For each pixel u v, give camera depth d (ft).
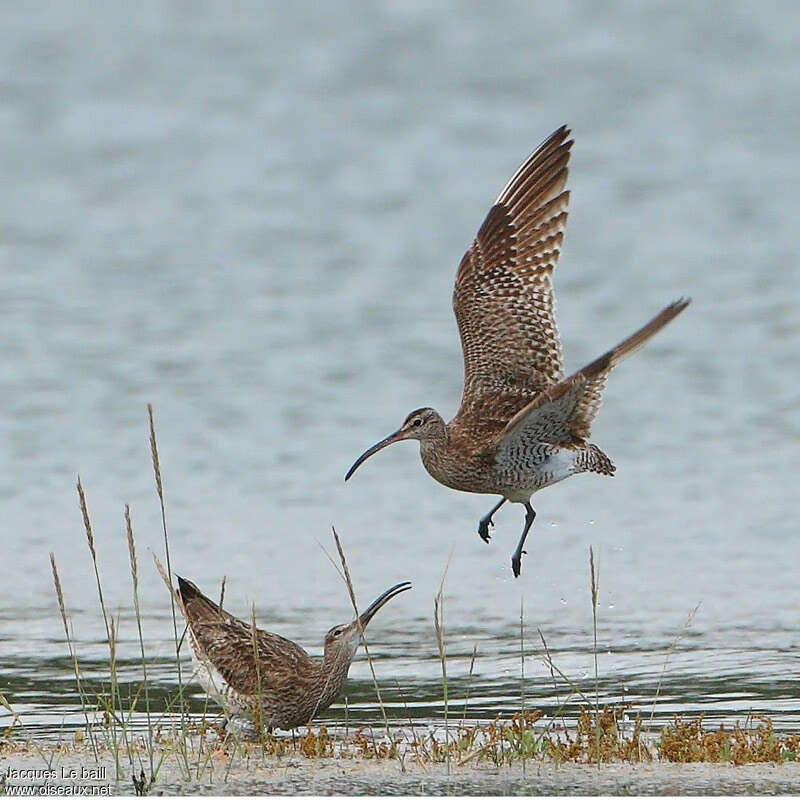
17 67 137.59
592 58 141.38
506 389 41.27
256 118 127.54
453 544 53.26
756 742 33.55
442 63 140.77
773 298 85.81
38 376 73.00
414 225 102.17
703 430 65.77
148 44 145.07
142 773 30.60
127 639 43.96
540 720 36.37
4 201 107.55
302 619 46.01
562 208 43.16
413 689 39.55
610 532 54.19
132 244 98.32
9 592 48.44
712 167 114.42
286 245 98.17
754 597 47.16
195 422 67.05
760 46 143.64
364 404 69.46
